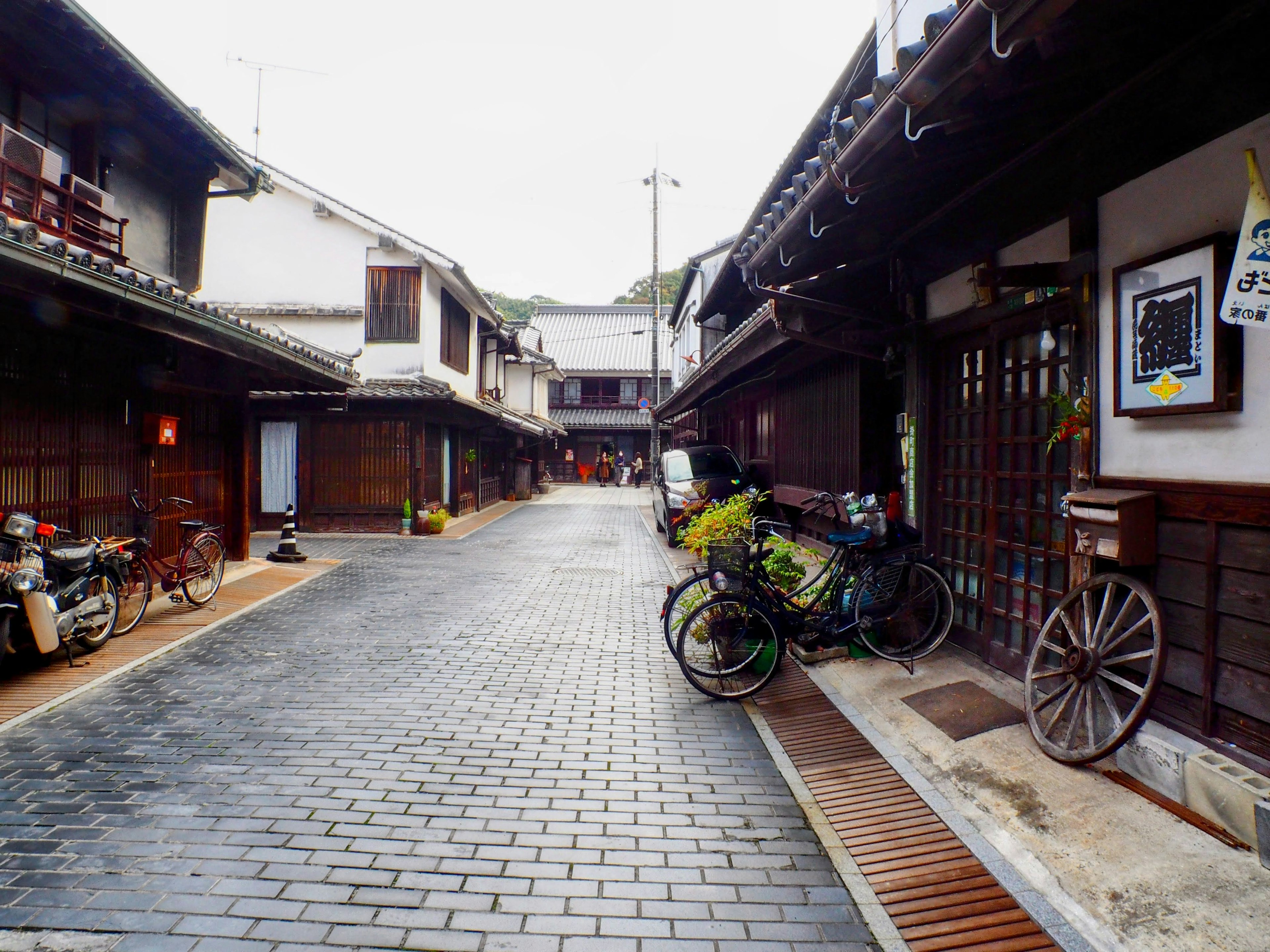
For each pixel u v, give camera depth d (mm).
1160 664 3328
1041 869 3059
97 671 5848
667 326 44500
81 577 6301
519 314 58438
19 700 5137
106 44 6863
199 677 5762
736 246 8133
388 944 2646
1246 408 3129
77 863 3127
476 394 22859
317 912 2828
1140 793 3400
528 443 30828
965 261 5367
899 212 4789
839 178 3559
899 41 6516
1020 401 5000
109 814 3553
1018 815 3441
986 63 2508
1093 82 3146
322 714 4973
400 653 6531
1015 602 5070
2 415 6551
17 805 3635
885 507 7223
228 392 10523
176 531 9539
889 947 2664
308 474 16422
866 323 6648
